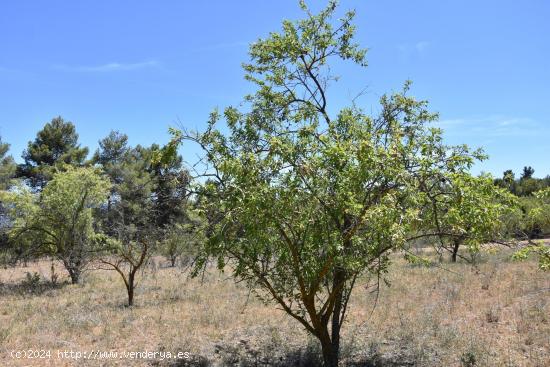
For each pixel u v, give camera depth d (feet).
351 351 26.73
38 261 100.94
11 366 25.00
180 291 49.19
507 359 24.14
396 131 19.76
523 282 44.01
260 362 25.59
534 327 29.50
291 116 25.46
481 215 17.11
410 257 22.40
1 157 118.83
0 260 80.23
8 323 35.32
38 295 53.26
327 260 19.16
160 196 22.09
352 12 25.96
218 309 38.50
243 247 20.47
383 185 18.34
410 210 16.34
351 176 17.88
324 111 25.91
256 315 36.09
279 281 22.31
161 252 71.72
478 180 17.38
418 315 33.81
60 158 129.90
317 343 27.61
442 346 26.94
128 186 96.89
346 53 25.98
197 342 29.37
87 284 61.16
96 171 75.82
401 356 25.66
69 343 29.63
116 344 29.22
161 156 20.89
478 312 34.14
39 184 131.34
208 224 20.08
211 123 21.06
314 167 18.25
